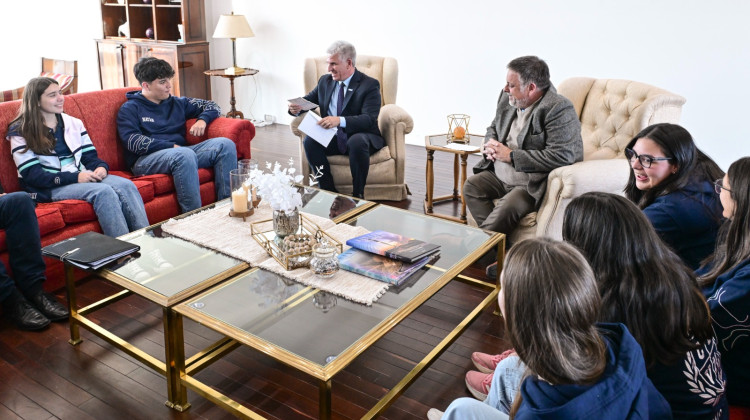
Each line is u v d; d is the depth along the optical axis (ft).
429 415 6.41
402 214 8.86
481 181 10.64
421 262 7.14
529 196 9.93
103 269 7.02
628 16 14.33
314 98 13.55
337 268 6.85
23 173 9.48
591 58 15.06
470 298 9.10
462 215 11.93
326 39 19.10
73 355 7.57
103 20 21.34
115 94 11.46
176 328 6.35
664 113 9.71
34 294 8.41
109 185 9.73
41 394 6.83
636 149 6.61
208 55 20.86
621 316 4.12
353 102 12.86
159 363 6.81
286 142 18.51
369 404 6.74
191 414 6.56
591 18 14.79
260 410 6.61
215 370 7.30
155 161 10.82
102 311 8.60
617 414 3.18
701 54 13.69
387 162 13.01
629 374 3.28
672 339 4.04
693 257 6.43
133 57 20.68
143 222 10.01
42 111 9.68
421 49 17.47
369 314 6.15
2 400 6.72
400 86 18.20
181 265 7.13
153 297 6.41
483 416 4.54
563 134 9.50
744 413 4.86
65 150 9.99
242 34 18.98
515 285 3.35
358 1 18.10
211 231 8.02
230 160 11.46
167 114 11.71
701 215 6.24
